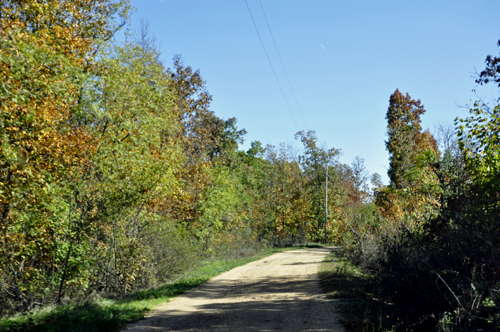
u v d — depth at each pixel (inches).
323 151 2427.4
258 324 372.5
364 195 2381.9
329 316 390.9
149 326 372.5
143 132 673.0
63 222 517.7
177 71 1336.1
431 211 445.1
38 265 556.7
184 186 1056.2
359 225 818.8
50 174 483.5
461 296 287.3
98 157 592.4
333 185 2409.0
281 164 2484.0
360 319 367.6
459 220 333.4
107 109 639.8
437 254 340.8
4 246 466.6
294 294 542.3
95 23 743.7
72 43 569.6
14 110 418.3
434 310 319.6
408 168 781.3
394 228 519.8
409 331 327.0
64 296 539.5
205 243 1149.7
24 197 480.1
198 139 1264.8
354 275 631.8
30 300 504.7
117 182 609.9
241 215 1544.0
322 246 1942.7
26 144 445.7
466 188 362.9
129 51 706.8
